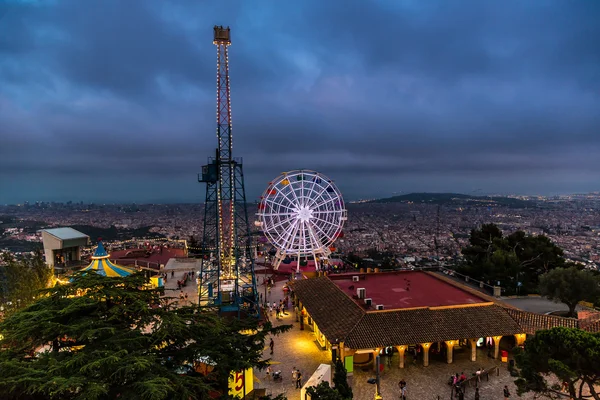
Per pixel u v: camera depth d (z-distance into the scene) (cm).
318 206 8269
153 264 8231
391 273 6044
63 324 2000
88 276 2311
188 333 2167
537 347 2648
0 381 1602
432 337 3806
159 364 1912
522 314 4153
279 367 3988
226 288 5947
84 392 1529
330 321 4206
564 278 4900
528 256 6962
